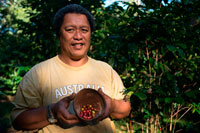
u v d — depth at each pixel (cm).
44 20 324
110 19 280
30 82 119
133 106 194
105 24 305
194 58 198
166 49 195
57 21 122
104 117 112
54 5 315
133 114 231
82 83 123
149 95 184
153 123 221
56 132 117
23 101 119
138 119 237
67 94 119
